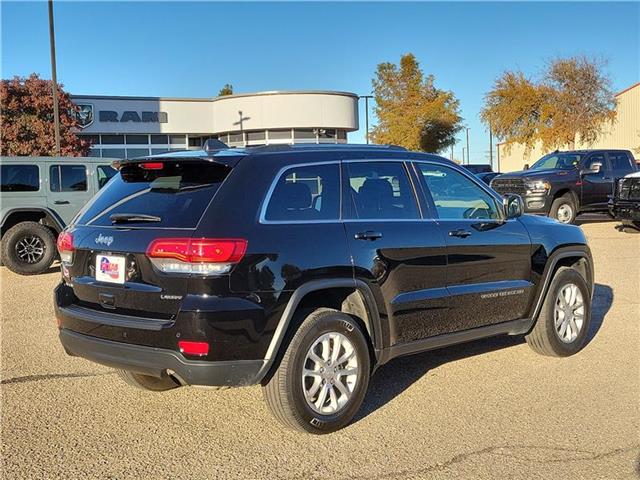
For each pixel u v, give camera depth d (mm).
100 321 4188
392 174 5035
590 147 40812
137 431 4434
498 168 51156
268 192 4246
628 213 15453
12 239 10938
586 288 6289
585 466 3932
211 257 3869
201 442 4258
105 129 41344
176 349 3889
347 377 4453
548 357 6145
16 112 30953
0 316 7941
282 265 4098
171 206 4230
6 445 4203
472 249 5266
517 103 40406
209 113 44375
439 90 49656
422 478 3779
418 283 4883
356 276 4469
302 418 4207
